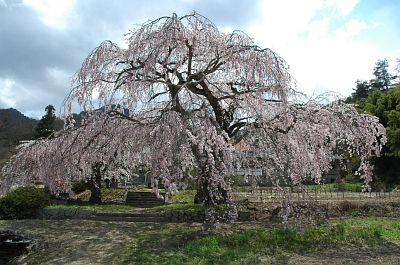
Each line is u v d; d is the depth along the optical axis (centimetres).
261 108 1026
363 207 1465
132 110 1107
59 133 1062
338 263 771
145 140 1045
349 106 1210
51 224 1385
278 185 1086
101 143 1123
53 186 1091
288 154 1065
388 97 2828
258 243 931
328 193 2052
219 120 1177
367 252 865
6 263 989
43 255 960
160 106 1259
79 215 1521
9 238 1238
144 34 985
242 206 1378
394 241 969
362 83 5275
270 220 1276
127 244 997
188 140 907
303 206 1141
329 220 1270
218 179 950
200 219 1354
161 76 1045
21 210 1564
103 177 2062
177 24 959
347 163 1970
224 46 1001
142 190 2306
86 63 1030
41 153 1055
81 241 1066
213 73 1202
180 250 887
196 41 992
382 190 2288
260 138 1127
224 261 775
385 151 2655
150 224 1319
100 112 1045
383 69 5469
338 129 1152
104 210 1561
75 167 1139
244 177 1148
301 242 951
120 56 1058
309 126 1085
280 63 1008
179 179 969
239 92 1098
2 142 3491
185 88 1089
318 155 1110
